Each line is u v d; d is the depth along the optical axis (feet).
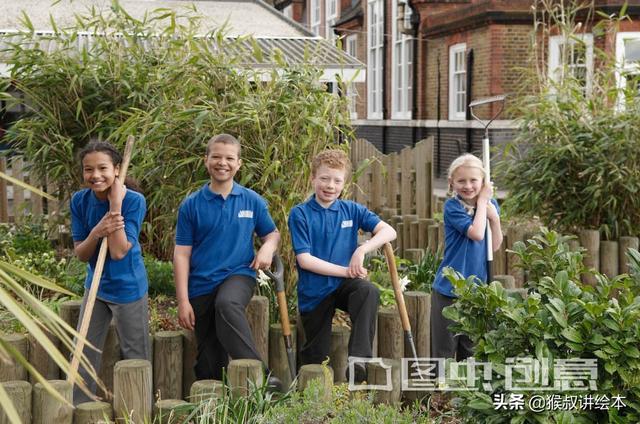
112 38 25.14
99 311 14.52
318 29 107.04
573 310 11.60
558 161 25.94
